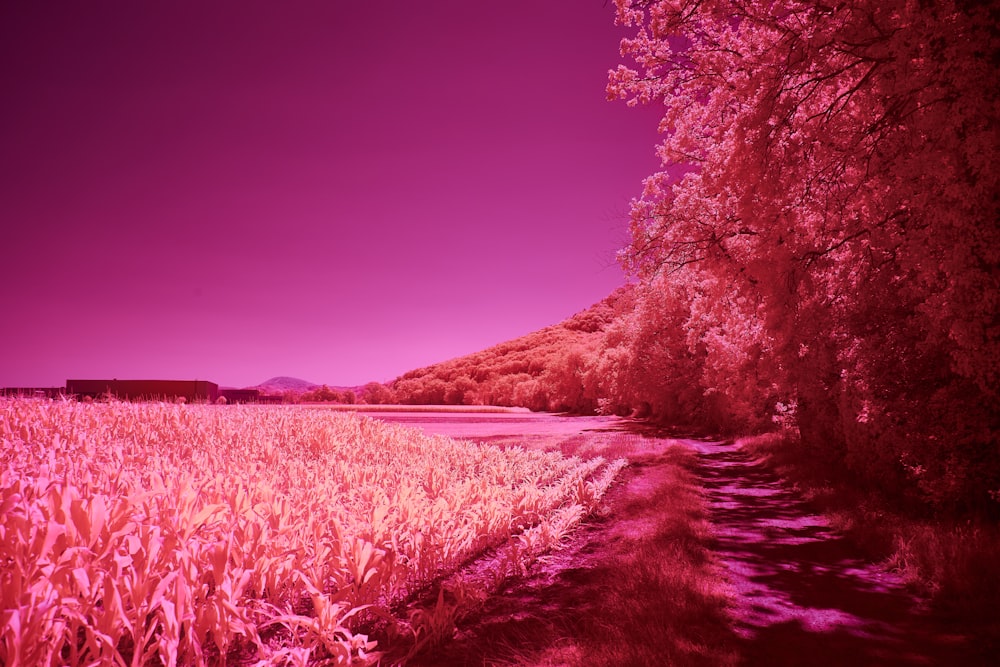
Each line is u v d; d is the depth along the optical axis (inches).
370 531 236.1
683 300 969.5
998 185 282.4
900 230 371.6
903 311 401.7
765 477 601.0
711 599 221.3
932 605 223.9
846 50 358.3
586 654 171.5
